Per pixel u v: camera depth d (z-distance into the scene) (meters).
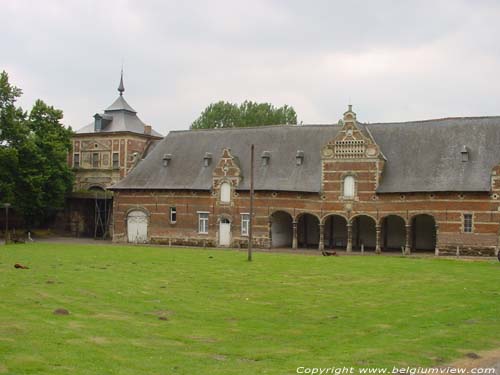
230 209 63.47
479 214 53.00
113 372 14.06
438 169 55.78
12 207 70.00
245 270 36.97
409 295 27.67
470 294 28.06
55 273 32.28
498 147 54.75
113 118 81.81
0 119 69.69
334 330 20.00
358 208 58.16
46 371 13.81
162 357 15.69
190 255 48.22
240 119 106.62
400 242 60.34
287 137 64.88
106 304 23.05
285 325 20.67
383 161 58.34
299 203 60.53
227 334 18.94
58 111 75.44
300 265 40.62
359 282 32.09
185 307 23.31
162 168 68.31
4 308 20.94
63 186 74.31
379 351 17.16
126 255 46.88
